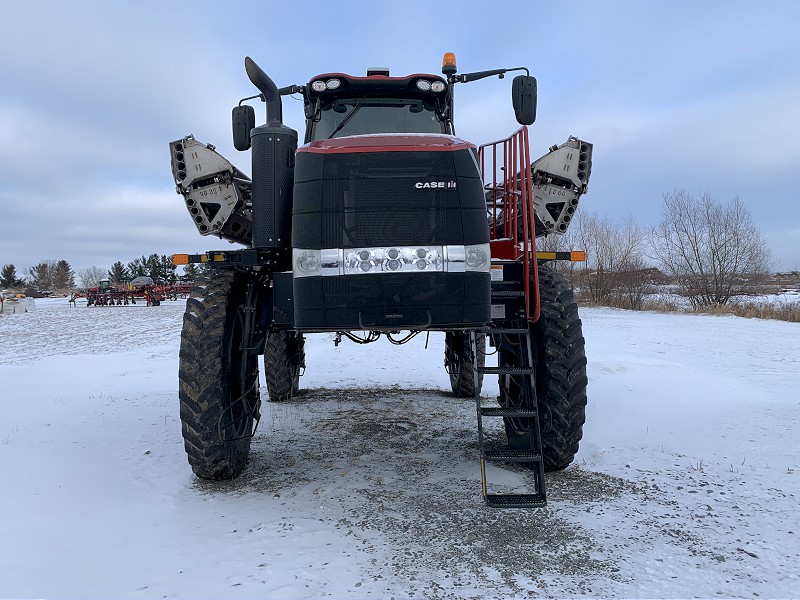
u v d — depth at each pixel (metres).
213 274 4.63
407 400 7.89
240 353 4.57
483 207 3.93
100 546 3.28
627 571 2.93
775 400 7.05
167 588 2.80
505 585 2.80
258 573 2.94
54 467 4.70
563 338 4.35
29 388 8.83
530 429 4.40
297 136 4.44
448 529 3.47
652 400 6.78
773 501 3.86
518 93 4.38
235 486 4.35
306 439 5.78
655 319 23.19
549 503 3.88
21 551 3.20
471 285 3.82
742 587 2.77
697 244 28.94
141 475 4.57
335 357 12.66
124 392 8.38
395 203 3.83
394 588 2.78
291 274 4.05
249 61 4.09
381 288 3.78
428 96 5.39
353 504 3.91
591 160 4.91
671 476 4.41
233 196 4.68
